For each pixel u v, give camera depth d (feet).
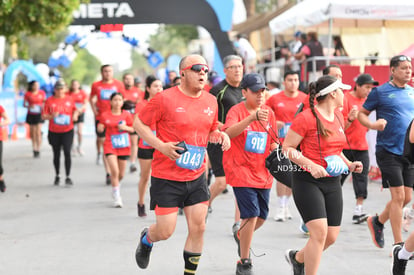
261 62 119.24
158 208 27.94
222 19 113.60
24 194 60.54
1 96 129.49
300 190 27.25
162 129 27.81
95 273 32.55
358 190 45.01
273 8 220.64
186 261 28.53
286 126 46.06
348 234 41.57
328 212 27.55
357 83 46.29
